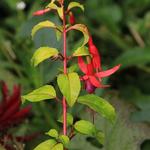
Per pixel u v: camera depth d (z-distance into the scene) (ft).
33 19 3.73
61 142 2.55
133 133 3.58
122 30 5.38
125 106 3.73
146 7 5.52
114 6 5.40
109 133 3.57
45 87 2.60
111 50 5.10
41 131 3.73
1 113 3.22
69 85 2.45
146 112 3.67
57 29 2.56
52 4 2.56
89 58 2.55
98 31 5.18
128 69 4.85
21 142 3.21
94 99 2.56
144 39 5.25
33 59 2.53
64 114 2.58
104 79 3.65
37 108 4.10
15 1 5.43
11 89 4.25
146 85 4.81
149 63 4.95
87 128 2.61
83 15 5.24
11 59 4.58
